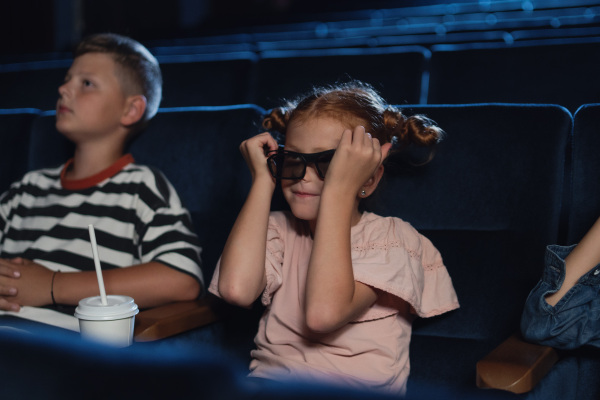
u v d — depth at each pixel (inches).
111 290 42.1
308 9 93.0
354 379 34.8
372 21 89.2
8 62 102.9
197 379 27.3
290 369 35.5
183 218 45.9
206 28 99.0
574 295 33.0
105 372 27.0
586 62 50.9
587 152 38.7
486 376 28.2
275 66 57.9
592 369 35.2
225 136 48.5
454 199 41.0
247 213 37.5
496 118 41.2
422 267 38.4
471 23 81.7
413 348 39.8
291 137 36.8
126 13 103.0
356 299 34.1
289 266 38.9
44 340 29.5
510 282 38.6
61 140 55.1
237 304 36.5
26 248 47.8
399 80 52.8
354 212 38.6
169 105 60.6
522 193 39.4
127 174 47.8
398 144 39.8
